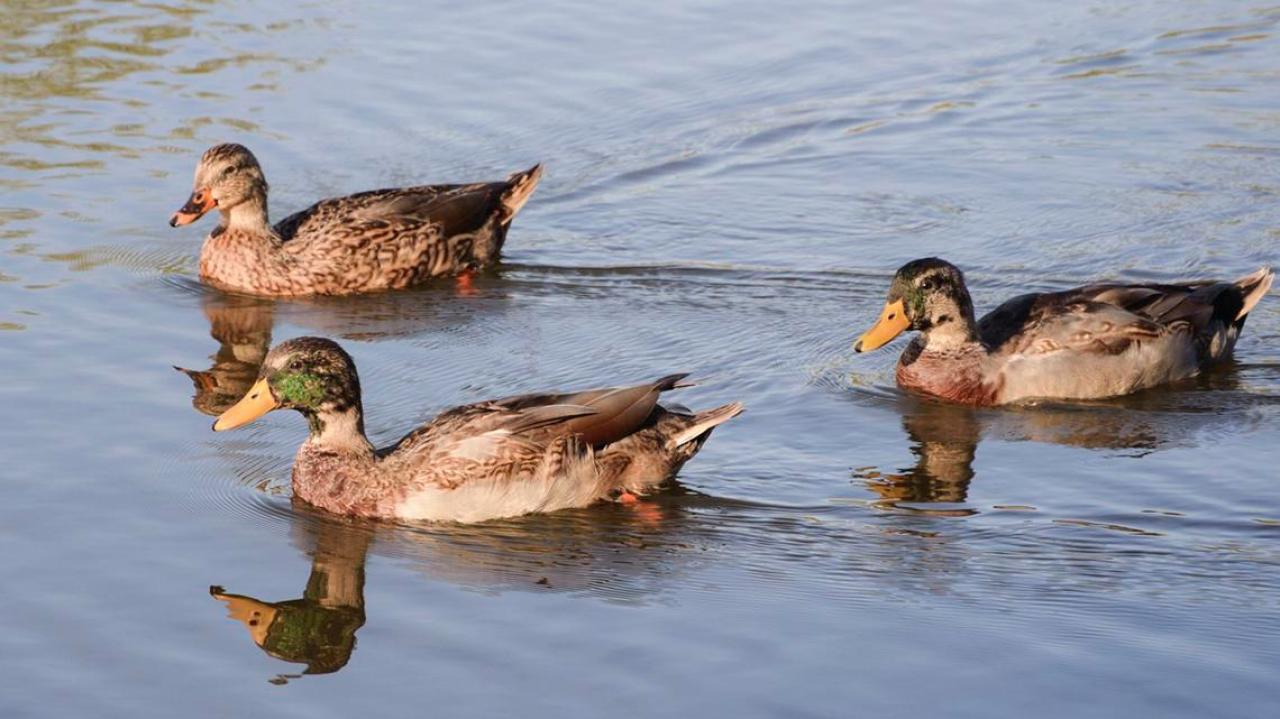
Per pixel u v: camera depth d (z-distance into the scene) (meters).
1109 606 12.00
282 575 12.51
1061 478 14.26
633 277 19.39
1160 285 16.69
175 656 11.34
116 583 12.30
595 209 21.23
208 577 12.44
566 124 23.20
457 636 11.60
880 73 25.23
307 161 21.77
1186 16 27.50
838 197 21.52
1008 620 11.80
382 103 23.47
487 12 26.72
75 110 22.89
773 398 16.09
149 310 18.14
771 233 20.53
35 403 15.45
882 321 16.22
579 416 13.65
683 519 13.49
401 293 19.23
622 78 24.61
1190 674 11.06
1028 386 15.98
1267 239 19.81
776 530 13.31
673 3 27.38
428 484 13.42
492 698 10.78
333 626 11.75
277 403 13.58
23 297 18.08
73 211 20.31
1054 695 10.82
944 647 11.43
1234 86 24.78
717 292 18.91
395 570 12.62
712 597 12.18
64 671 11.09
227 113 22.92
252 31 25.75
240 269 18.98
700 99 24.12
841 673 11.08
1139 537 13.11
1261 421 15.43
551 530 13.33
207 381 16.23
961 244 20.03
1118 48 26.22
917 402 16.09
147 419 15.22
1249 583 12.34
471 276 19.67
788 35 26.36
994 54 25.97
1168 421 15.47
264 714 10.61
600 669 11.12
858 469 14.49
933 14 27.48
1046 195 21.39
